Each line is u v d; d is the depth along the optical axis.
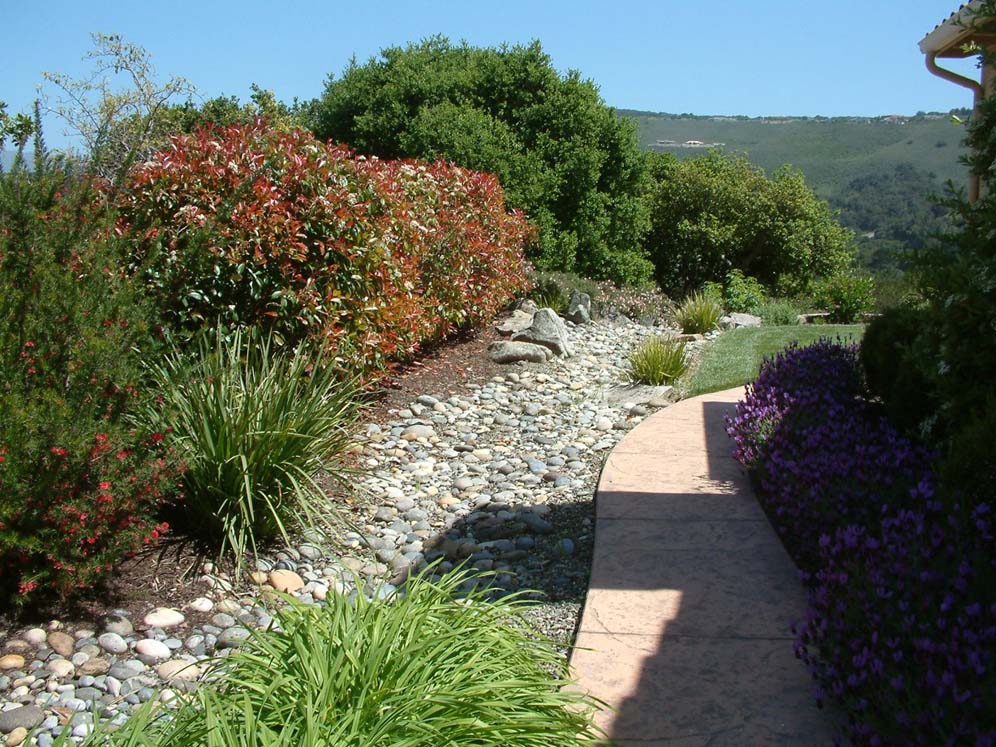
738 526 4.96
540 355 10.17
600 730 2.69
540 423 7.84
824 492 4.35
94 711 2.53
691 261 22.78
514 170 16.05
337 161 7.38
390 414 7.76
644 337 12.79
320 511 5.26
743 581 4.23
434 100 16.78
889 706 2.60
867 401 7.02
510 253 12.18
